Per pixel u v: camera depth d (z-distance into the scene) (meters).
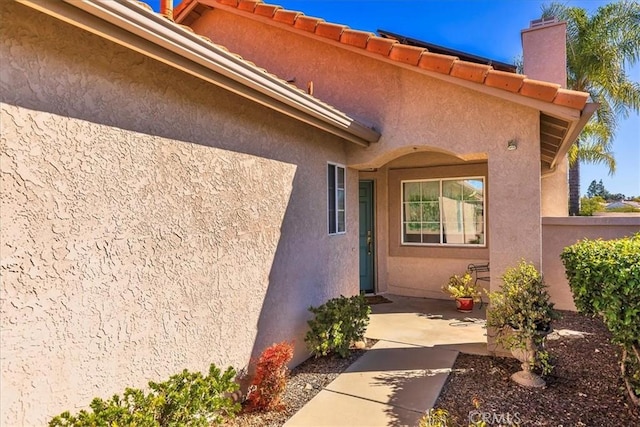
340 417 4.87
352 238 8.95
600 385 5.60
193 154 4.54
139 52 3.65
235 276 5.20
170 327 4.20
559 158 10.38
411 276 12.52
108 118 3.57
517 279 6.14
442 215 12.23
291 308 6.50
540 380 5.70
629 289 4.41
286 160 6.40
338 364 6.69
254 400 5.07
